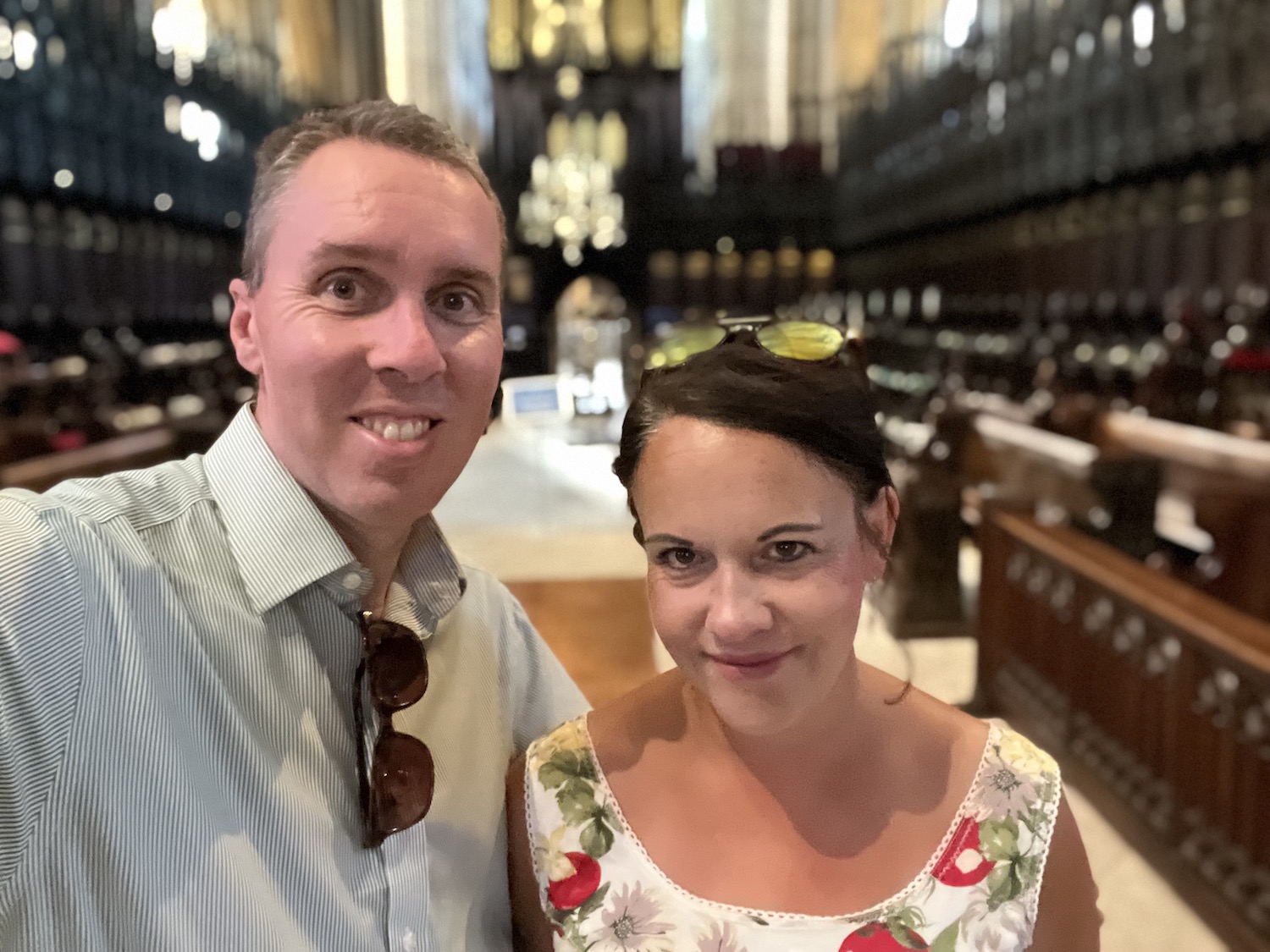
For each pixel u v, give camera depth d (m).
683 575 0.97
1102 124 7.89
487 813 1.16
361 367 0.97
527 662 1.39
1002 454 6.14
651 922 1.04
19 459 5.39
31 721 0.88
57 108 8.27
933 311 11.34
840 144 12.82
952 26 10.43
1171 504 5.11
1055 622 3.71
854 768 1.05
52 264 8.32
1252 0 6.18
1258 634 2.65
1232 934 2.64
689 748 1.09
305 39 11.86
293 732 1.02
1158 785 3.03
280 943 0.96
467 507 3.36
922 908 1.01
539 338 12.58
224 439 1.08
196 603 1.00
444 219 0.98
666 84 12.58
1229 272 6.66
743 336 1.02
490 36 12.32
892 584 4.89
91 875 0.91
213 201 10.73
